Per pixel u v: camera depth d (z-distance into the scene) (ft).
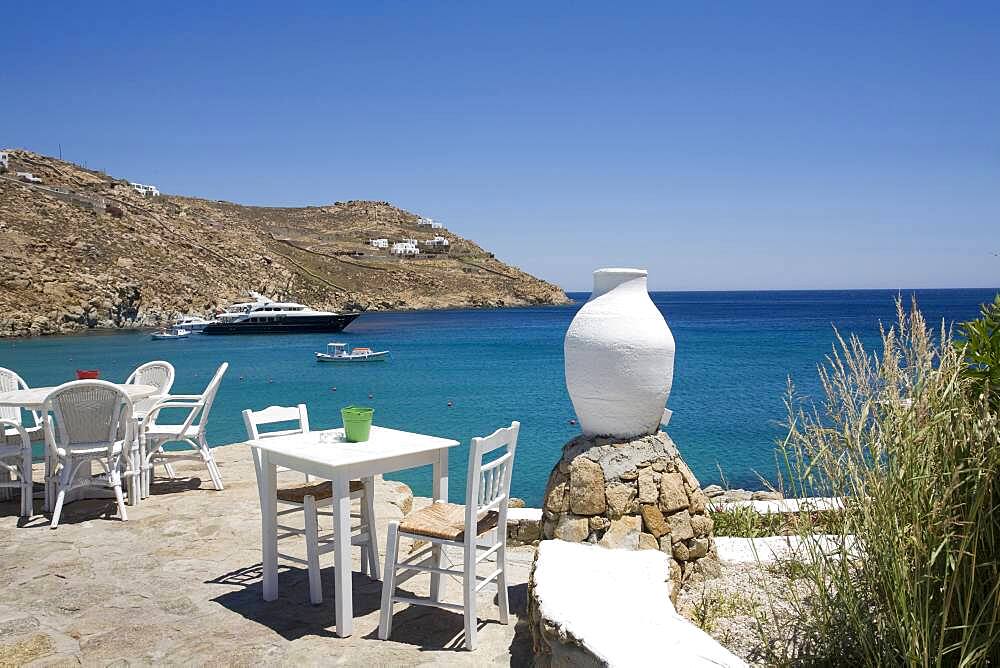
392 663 11.35
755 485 36.81
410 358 131.64
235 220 378.32
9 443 22.66
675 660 7.80
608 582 10.33
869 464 8.03
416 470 42.24
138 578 14.94
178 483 23.27
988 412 7.44
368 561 15.44
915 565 7.35
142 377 25.85
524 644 12.07
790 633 10.33
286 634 12.36
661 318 13.57
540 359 129.59
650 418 13.30
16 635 12.17
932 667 7.33
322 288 341.62
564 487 13.02
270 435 14.89
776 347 137.28
